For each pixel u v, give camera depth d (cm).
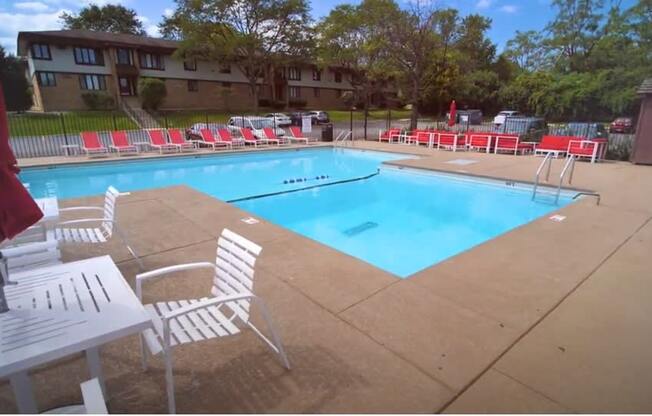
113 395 206
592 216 557
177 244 440
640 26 2447
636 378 221
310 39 3250
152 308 224
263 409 196
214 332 202
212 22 2902
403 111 4575
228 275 238
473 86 3562
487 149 1355
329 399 203
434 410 196
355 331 267
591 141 1143
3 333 154
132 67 2967
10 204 140
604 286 338
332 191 958
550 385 215
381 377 221
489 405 200
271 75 3644
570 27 3039
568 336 263
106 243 441
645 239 460
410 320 281
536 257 403
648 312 294
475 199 843
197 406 197
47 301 180
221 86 3544
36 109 2894
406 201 853
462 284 340
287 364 226
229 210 583
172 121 2452
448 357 239
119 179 1070
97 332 156
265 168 1247
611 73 2184
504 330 269
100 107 2791
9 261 295
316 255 406
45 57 2625
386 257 557
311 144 1623
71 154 1301
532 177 877
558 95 2345
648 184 791
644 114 1036
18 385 165
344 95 4453
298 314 289
